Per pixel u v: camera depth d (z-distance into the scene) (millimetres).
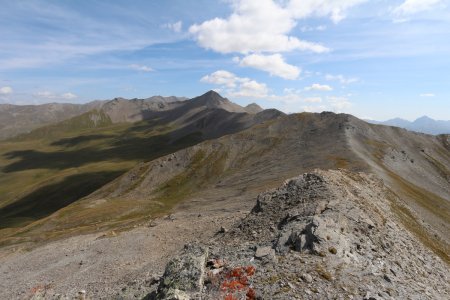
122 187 177875
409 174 142875
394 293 19859
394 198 63562
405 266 26172
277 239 25734
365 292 18641
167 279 20828
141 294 24188
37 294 44406
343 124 179250
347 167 105875
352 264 22156
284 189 41688
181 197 155125
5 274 62250
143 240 63156
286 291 18234
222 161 181750
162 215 101062
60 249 72438
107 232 85062
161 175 181375
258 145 189250
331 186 38781
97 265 54375
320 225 25141
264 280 19609
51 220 126750
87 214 126125
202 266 21359
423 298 20828
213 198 114500
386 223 35656
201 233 57062
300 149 164125
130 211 129000
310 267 20750
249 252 25188
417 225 55281
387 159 148125
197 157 189000
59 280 51688
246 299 18125
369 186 59812
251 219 37844
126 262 52594
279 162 152875
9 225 181875
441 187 143500
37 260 67125
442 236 59875
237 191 114500
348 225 28906
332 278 19688
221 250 27672
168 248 54531
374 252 25844
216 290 19484
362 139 169750
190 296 19125
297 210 33562
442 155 196000
